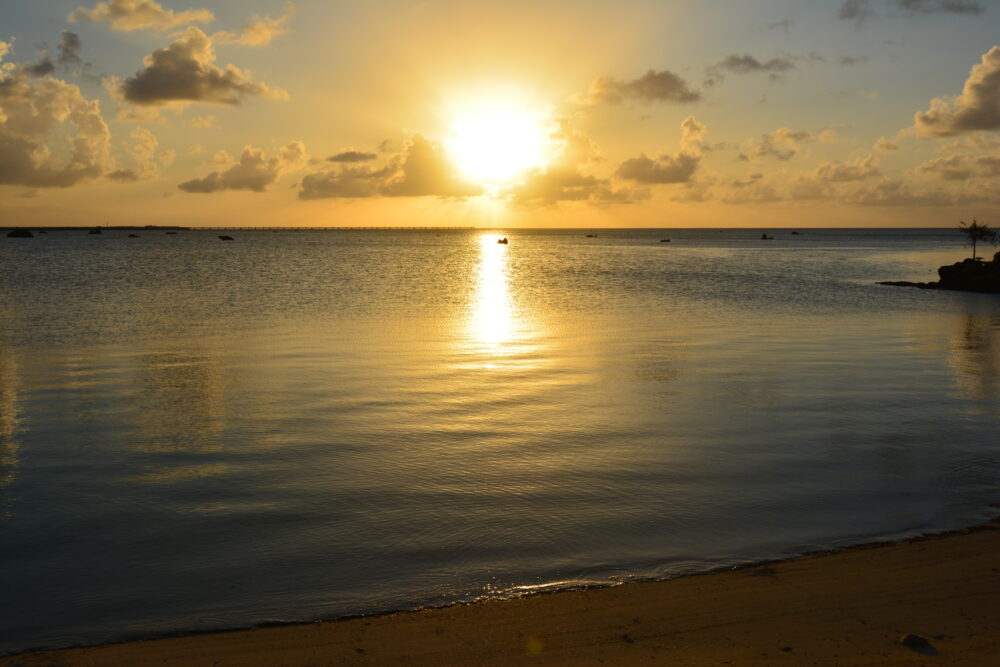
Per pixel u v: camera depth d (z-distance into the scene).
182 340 25.59
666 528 9.55
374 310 36.22
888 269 83.38
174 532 9.41
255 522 9.73
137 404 16.12
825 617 7.11
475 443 13.29
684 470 11.84
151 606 7.57
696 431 14.11
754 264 93.44
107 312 34.19
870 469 11.91
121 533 9.39
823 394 17.38
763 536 9.30
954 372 20.27
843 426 14.50
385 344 24.97
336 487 11.03
